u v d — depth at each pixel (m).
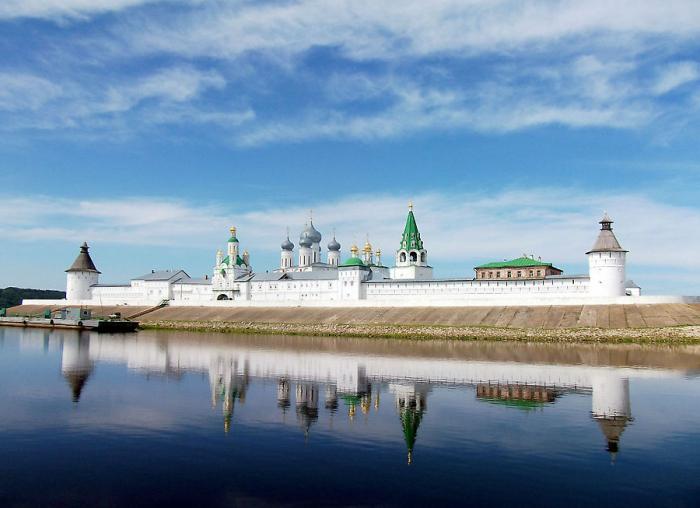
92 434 35.34
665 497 25.48
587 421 39.09
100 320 139.38
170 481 27.28
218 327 144.25
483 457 30.94
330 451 31.97
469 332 113.88
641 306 114.44
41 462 29.92
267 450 32.09
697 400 46.19
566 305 122.81
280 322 142.75
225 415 40.78
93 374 60.72
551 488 26.44
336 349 90.38
